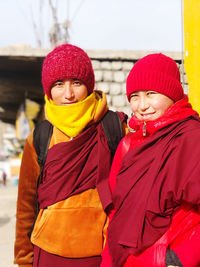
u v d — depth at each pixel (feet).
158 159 3.50
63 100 4.83
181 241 3.36
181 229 3.35
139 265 3.44
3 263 14.97
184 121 3.58
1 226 25.12
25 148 5.33
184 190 3.19
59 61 4.70
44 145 4.98
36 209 5.42
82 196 4.69
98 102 5.10
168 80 3.69
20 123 37.65
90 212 4.66
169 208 3.37
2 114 44.16
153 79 3.69
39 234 4.79
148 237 3.41
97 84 19.27
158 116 3.78
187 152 3.34
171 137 3.52
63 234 4.61
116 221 3.76
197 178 3.16
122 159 3.97
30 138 5.25
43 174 4.93
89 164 4.75
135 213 3.52
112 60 19.42
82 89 4.85
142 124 3.89
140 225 3.44
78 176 4.74
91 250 4.62
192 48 6.15
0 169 124.26
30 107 29.01
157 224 3.38
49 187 4.75
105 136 4.95
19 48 20.35
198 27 6.01
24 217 5.40
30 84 27.58
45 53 20.70
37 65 23.79
